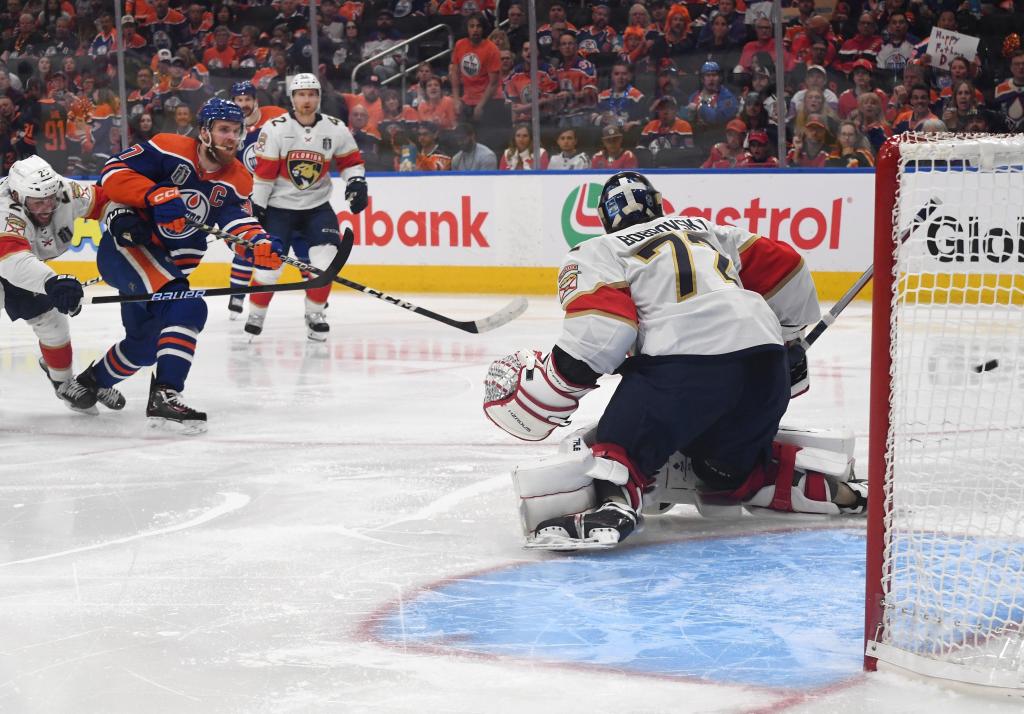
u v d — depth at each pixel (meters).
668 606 4.46
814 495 5.67
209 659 3.95
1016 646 3.80
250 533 5.59
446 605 4.50
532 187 17.11
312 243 12.95
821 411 8.62
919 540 4.73
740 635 4.13
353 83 18.50
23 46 20.33
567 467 5.15
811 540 5.37
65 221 8.08
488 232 17.47
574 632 4.18
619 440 5.11
